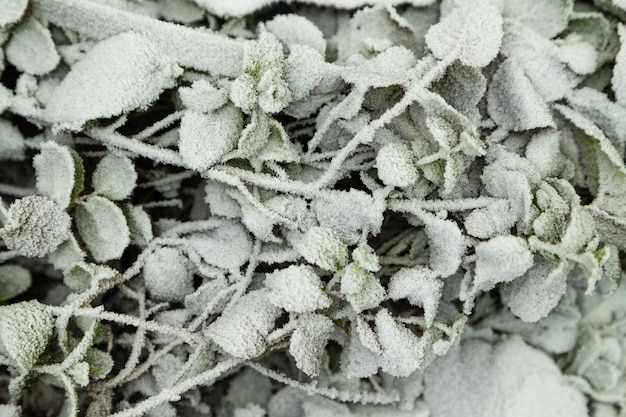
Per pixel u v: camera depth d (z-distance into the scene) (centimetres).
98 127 42
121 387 43
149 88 41
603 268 42
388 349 41
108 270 41
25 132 43
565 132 43
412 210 42
